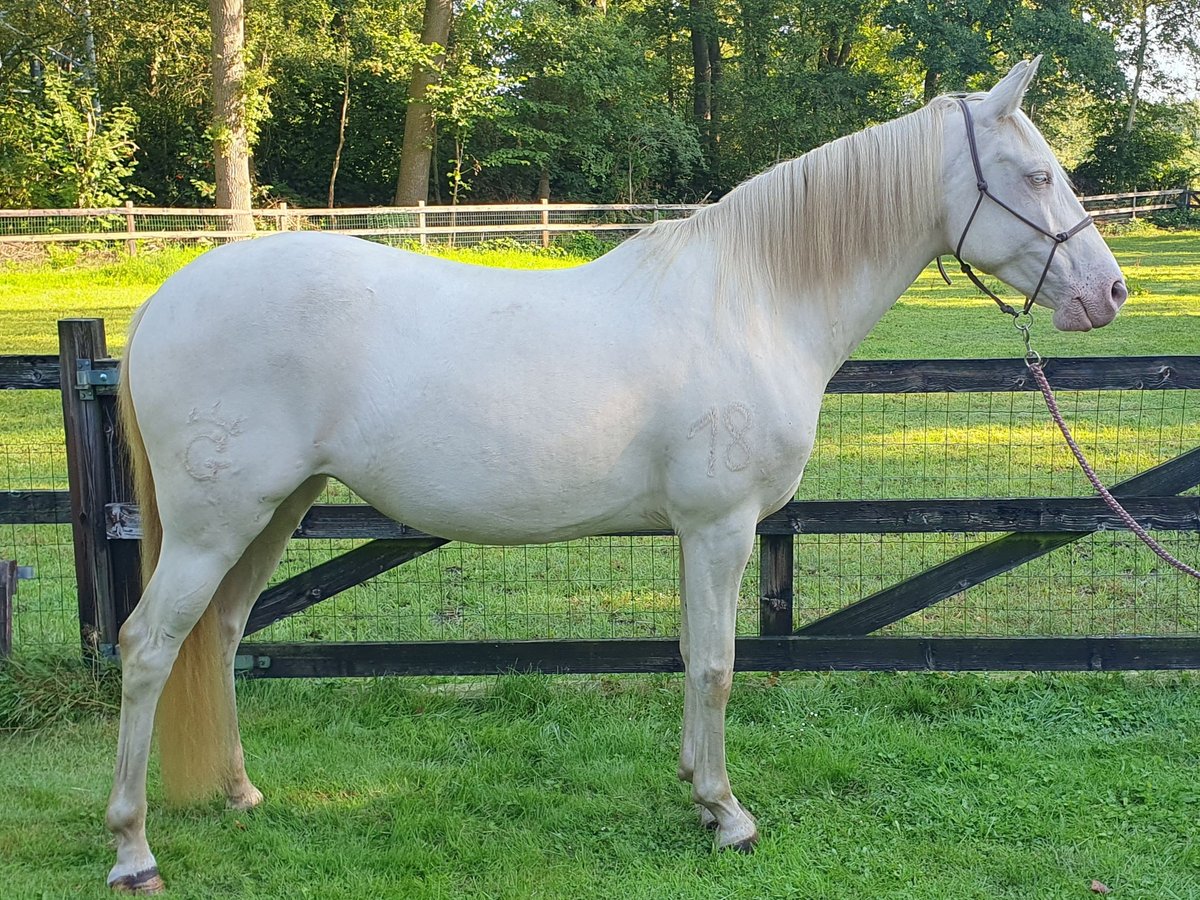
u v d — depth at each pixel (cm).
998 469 604
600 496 254
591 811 295
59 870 265
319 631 419
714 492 251
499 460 244
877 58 3262
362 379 242
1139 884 260
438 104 2242
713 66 3064
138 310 256
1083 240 261
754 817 291
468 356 243
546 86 2508
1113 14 3119
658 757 328
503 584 476
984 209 263
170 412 241
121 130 1941
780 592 367
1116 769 315
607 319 250
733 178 2894
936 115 268
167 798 284
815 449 656
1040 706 358
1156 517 354
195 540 246
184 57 2212
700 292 254
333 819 292
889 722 350
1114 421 720
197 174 2381
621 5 2939
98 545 353
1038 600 454
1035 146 261
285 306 239
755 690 374
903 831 285
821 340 266
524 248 1875
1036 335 1052
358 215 1952
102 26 2141
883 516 359
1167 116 3183
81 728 341
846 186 261
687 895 255
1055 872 264
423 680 387
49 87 1909
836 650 367
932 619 438
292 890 258
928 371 361
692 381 247
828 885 259
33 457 626
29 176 1881
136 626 247
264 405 240
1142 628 422
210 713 274
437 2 2228
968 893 256
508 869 266
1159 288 1398
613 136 2617
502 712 358
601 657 365
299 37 2264
